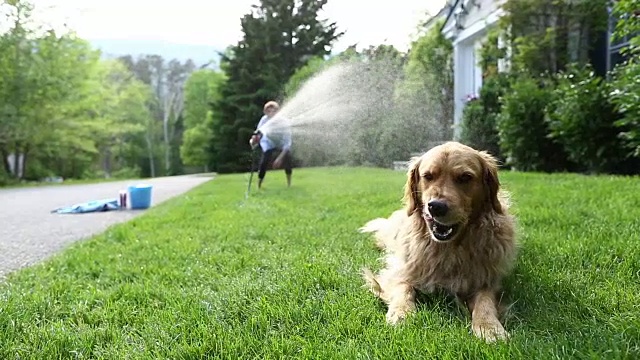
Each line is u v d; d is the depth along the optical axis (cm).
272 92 3203
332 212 629
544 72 1262
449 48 2108
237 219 602
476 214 290
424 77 2059
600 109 898
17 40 2200
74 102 2581
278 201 781
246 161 3241
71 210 860
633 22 693
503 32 1432
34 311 273
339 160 1941
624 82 768
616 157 914
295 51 3397
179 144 5794
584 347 188
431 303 269
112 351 217
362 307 256
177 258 397
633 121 742
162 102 6197
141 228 569
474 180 287
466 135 1469
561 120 937
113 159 4841
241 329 232
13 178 2286
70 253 436
